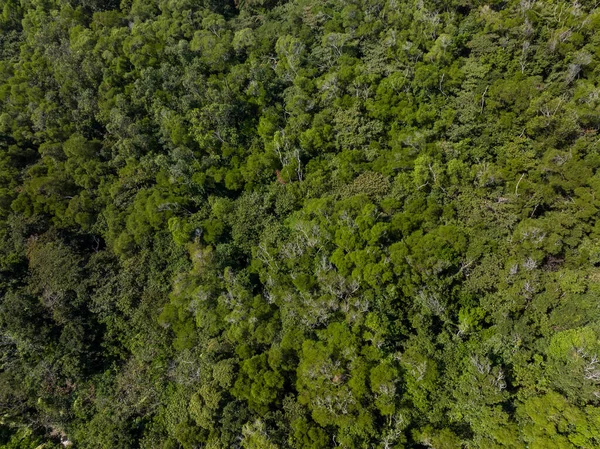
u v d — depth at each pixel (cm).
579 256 3025
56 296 3897
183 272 3812
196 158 4550
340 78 4497
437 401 2711
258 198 4138
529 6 4262
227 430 2923
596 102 3566
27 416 3612
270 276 3525
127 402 3503
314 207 3716
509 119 3756
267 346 3294
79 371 3688
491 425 2519
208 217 4212
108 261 4184
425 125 4047
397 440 2622
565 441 2316
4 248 4375
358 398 2712
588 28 3988
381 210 3641
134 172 4569
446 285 3055
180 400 3303
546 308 2852
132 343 3775
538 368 2691
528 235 3075
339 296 3209
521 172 3556
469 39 4453
